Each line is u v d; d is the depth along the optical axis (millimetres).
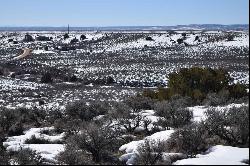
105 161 13320
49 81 69500
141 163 12055
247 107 14750
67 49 123562
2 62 93500
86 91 57469
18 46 137875
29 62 94875
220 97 26641
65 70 82062
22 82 67625
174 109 18672
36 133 19969
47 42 146500
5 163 13109
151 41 129875
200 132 13727
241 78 60031
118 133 16750
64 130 20188
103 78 70188
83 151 13836
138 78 68688
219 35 129375
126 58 99312
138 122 18203
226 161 10758
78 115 23188
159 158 12180
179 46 116438
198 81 30688
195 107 24219
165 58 94875
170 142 13594
